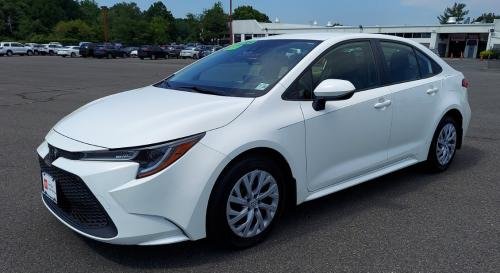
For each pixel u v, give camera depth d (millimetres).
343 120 3979
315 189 3900
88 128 3291
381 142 4434
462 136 5633
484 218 4086
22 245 3533
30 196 4586
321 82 3746
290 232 3779
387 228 3865
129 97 3959
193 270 3186
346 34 4457
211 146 3152
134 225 2982
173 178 3023
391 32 67500
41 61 40531
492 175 5355
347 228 3863
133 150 2990
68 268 3203
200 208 3137
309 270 3193
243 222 3428
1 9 110375
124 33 110188
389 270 3191
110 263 3270
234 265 3254
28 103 11508
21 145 6777
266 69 3953
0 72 24109
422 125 4930
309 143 3738
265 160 3467
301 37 4414
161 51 53125
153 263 3271
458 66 38344
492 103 12031
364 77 4348
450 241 3629
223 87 3871
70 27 105062
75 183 3105
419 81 4891
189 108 3393
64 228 3834
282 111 3592
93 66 32188
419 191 4789
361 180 4293
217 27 113625
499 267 3230
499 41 60156
